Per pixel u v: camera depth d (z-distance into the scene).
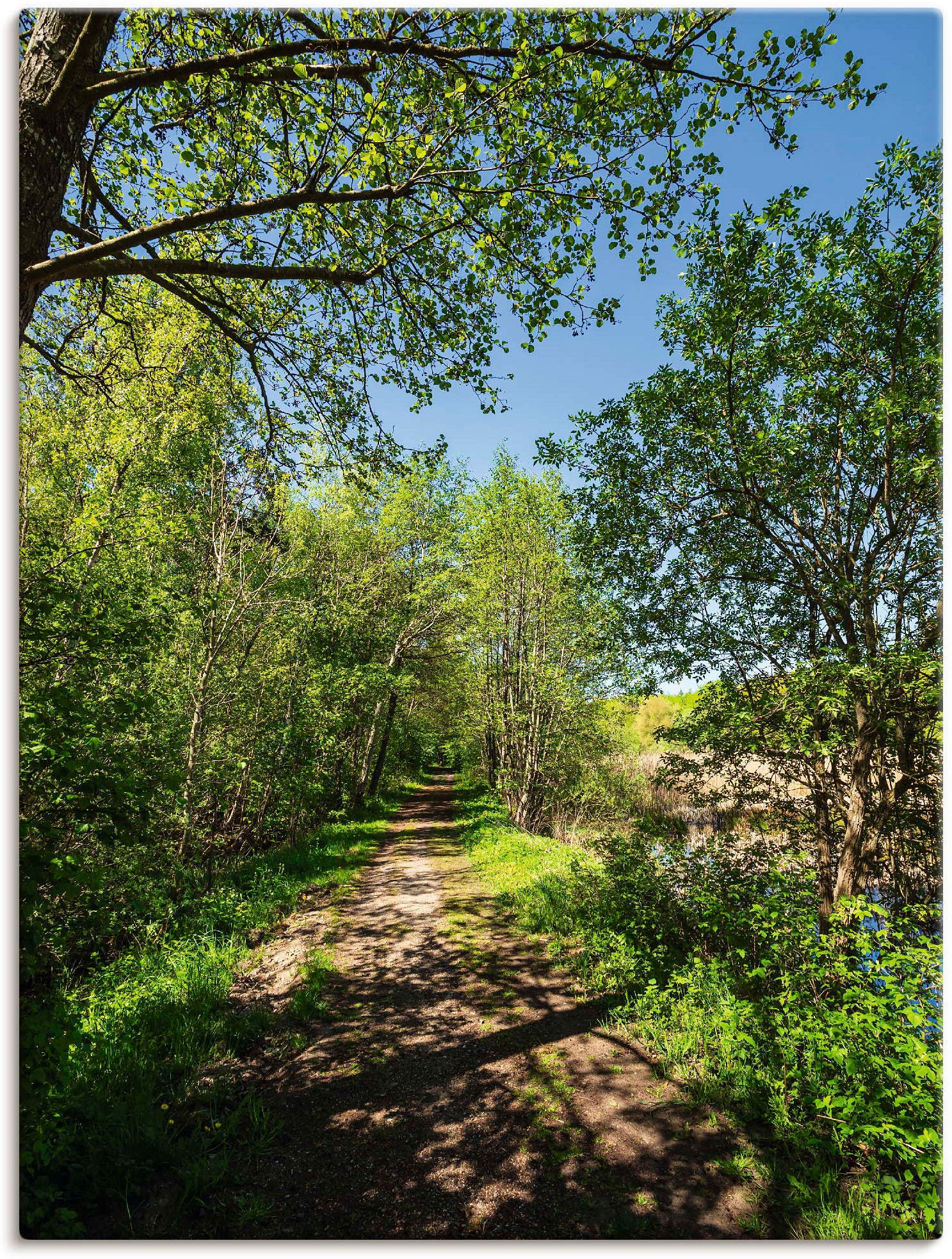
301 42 3.69
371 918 8.77
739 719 6.96
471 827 16.27
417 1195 3.50
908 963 4.08
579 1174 3.65
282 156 5.03
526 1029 5.52
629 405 7.44
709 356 6.66
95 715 3.76
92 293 6.90
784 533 7.52
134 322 7.68
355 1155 3.85
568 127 4.26
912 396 5.65
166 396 9.03
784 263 6.03
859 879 6.59
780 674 7.42
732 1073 4.46
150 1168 3.43
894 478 6.28
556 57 3.77
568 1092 4.51
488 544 17.80
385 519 17.64
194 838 9.14
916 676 5.74
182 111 4.97
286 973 6.73
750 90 4.00
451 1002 6.10
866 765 6.49
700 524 7.47
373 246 5.15
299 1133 4.07
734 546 7.89
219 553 9.52
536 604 17.09
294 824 14.16
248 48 4.59
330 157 4.73
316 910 9.16
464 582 19.31
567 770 17.92
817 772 7.53
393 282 5.39
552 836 17.69
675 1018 5.30
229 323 6.14
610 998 6.07
